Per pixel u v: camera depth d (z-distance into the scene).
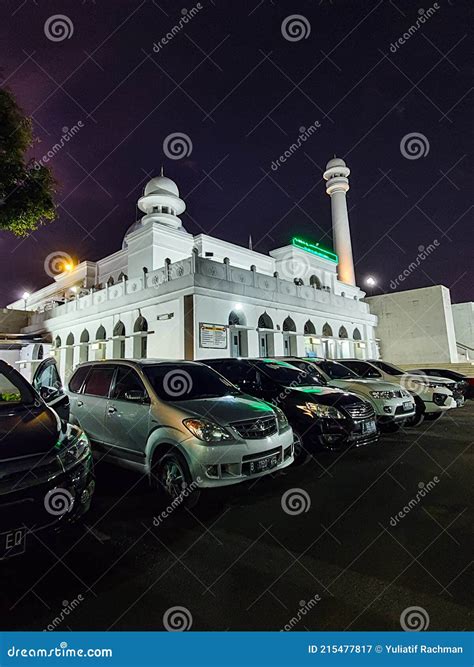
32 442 3.21
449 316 28.12
